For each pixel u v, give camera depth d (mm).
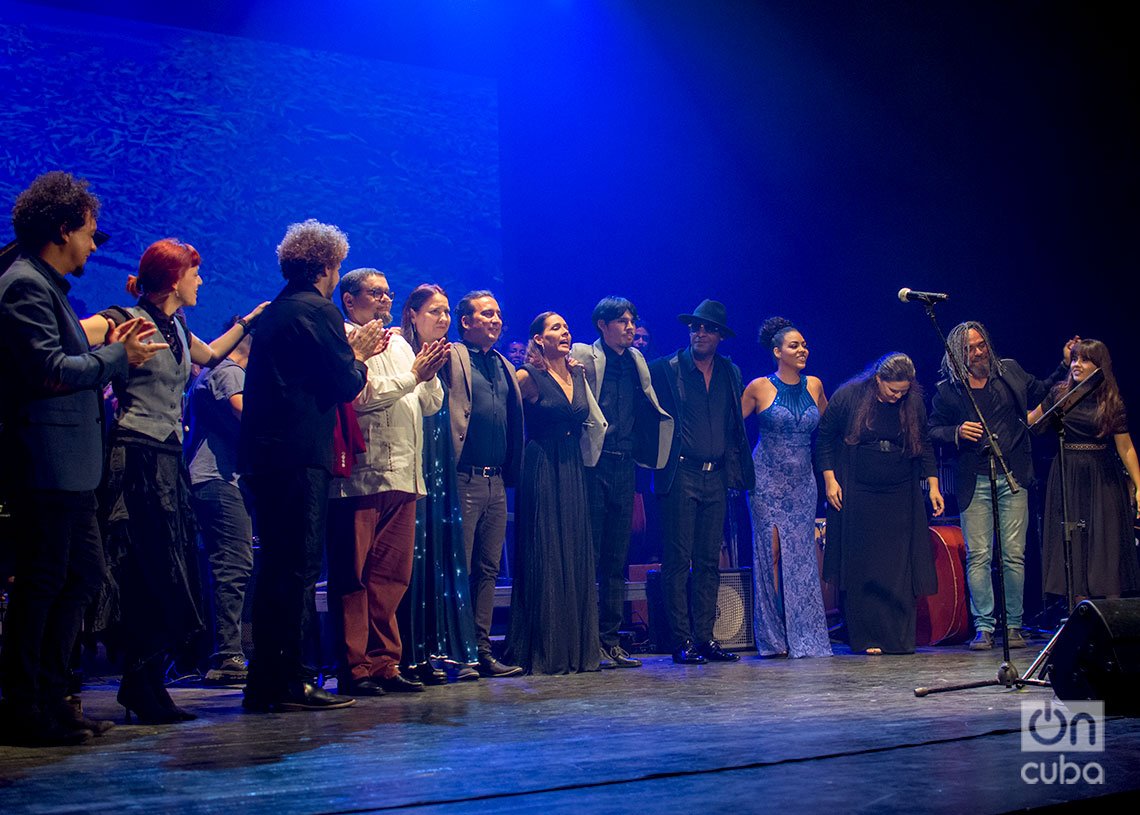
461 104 8719
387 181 8422
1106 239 7871
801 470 5992
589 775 2326
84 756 2768
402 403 4355
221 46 7879
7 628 3020
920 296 4039
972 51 8156
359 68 8359
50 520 3014
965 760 2457
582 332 9180
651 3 8656
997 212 8258
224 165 7840
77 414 3051
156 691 3512
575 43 8875
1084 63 7828
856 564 5910
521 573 5156
